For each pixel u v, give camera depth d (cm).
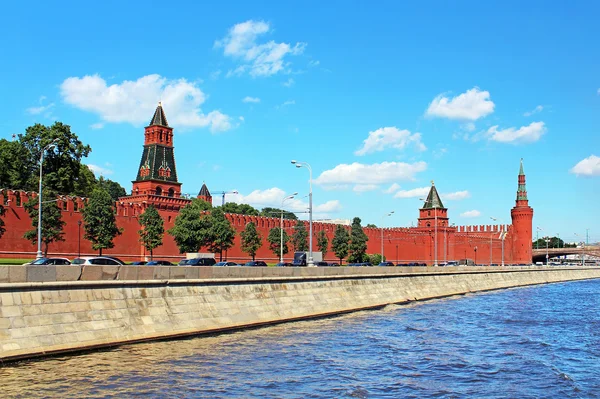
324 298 5088
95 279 3022
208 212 9306
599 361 3278
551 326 4803
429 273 7662
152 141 9988
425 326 4506
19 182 8600
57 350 2695
